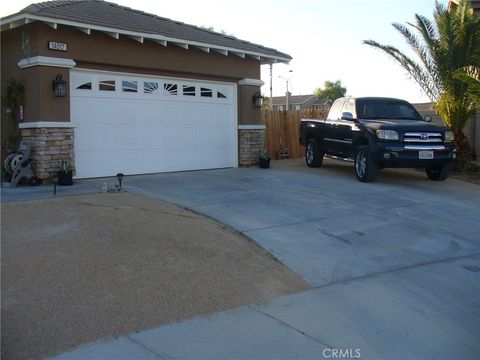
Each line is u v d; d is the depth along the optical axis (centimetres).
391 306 592
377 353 485
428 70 1569
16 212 849
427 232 880
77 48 1194
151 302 553
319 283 650
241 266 678
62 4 1295
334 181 1323
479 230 906
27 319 499
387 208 1022
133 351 456
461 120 1556
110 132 1293
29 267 616
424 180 1382
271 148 1902
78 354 446
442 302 612
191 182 1237
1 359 430
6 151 1216
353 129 1355
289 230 847
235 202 1019
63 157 1173
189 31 1474
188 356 454
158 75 1380
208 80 1507
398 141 1241
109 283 589
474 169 1534
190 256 691
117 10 1432
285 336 504
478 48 1473
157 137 1393
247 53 1525
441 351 496
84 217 827
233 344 481
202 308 551
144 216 853
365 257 749
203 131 1507
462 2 1542
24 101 1179
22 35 1170
